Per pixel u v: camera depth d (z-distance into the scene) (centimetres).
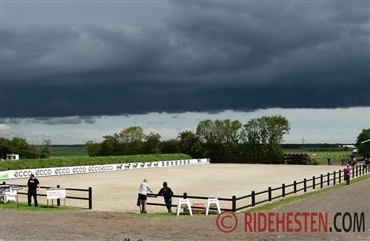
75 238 1609
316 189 3934
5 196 2964
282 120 11256
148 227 1884
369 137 15200
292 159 10356
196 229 1838
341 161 9644
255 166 8781
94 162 7856
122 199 3328
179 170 7456
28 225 1917
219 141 11662
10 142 11056
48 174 6338
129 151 12444
